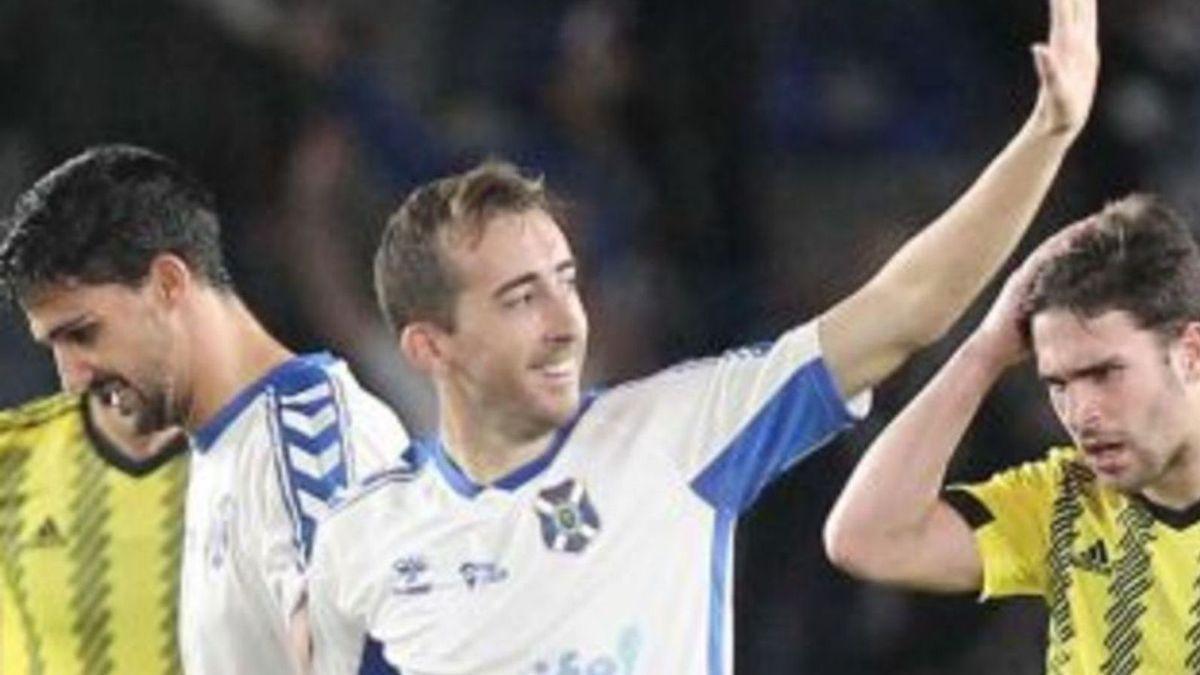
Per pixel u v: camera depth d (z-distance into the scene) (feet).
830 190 116.78
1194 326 51.75
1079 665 53.98
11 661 58.95
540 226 50.78
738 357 51.67
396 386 105.50
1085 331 51.47
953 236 50.11
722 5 115.24
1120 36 114.21
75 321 54.54
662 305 110.83
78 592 57.93
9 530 58.54
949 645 98.22
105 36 106.93
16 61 107.34
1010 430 99.40
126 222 54.39
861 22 119.34
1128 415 51.55
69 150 106.83
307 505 53.93
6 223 57.72
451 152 115.03
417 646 51.55
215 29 107.24
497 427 51.47
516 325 50.55
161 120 106.32
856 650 98.53
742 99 115.34
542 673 50.75
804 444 51.08
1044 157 49.85
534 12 119.24
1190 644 52.90
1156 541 53.31
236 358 55.67
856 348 50.62
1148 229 51.67
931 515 55.42
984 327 55.47
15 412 58.95
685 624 50.85
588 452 51.52
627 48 115.34
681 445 51.31
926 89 119.03
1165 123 113.60
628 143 114.83
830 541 56.08
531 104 117.50
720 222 113.60
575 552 51.01
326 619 52.90
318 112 110.22
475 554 51.47
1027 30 118.01
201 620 56.03
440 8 118.42
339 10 114.01
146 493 57.77
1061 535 54.44
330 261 107.65
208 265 55.42
